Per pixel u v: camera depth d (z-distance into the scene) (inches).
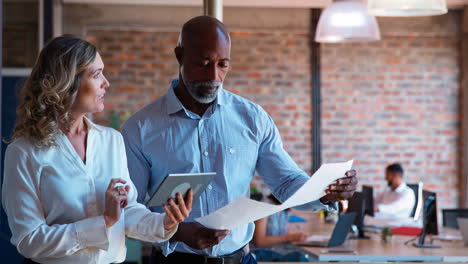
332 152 352.5
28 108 76.4
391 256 189.8
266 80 349.1
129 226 80.9
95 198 78.9
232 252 93.4
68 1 332.5
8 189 76.3
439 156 355.6
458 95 354.9
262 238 209.9
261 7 344.2
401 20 349.1
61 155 77.5
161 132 92.2
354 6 237.1
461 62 353.1
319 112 350.6
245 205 77.5
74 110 78.9
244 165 94.3
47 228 75.0
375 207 310.0
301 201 83.4
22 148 76.4
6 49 280.7
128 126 92.7
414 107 354.9
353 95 352.5
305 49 350.0
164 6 339.3
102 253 78.0
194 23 86.7
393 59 353.1
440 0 178.2
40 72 76.7
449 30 350.9
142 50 342.6
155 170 93.0
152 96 343.0
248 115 95.2
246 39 347.9
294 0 338.0
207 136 92.9
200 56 85.2
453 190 356.5
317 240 212.8
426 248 203.3
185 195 75.8
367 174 353.7
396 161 354.3
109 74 341.1
